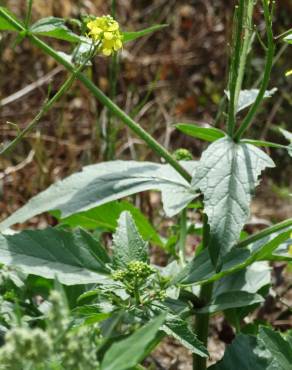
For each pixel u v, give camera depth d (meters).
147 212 0.77
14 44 0.51
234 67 0.50
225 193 0.47
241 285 0.56
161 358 0.66
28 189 0.80
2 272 0.54
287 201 0.91
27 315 0.52
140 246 0.48
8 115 0.93
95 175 0.54
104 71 0.96
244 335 0.49
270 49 0.48
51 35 0.51
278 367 0.48
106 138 0.75
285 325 0.67
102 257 0.52
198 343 0.45
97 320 0.46
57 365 0.36
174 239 0.59
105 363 0.33
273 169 0.95
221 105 0.67
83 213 0.57
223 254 0.45
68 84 0.51
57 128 0.92
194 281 0.51
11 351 0.33
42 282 0.53
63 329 0.34
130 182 0.53
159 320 0.33
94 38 0.50
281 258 0.51
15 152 0.89
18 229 0.79
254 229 0.84
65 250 0.51
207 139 0.54
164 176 0.54
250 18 0.51
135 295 0.46
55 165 0.82
